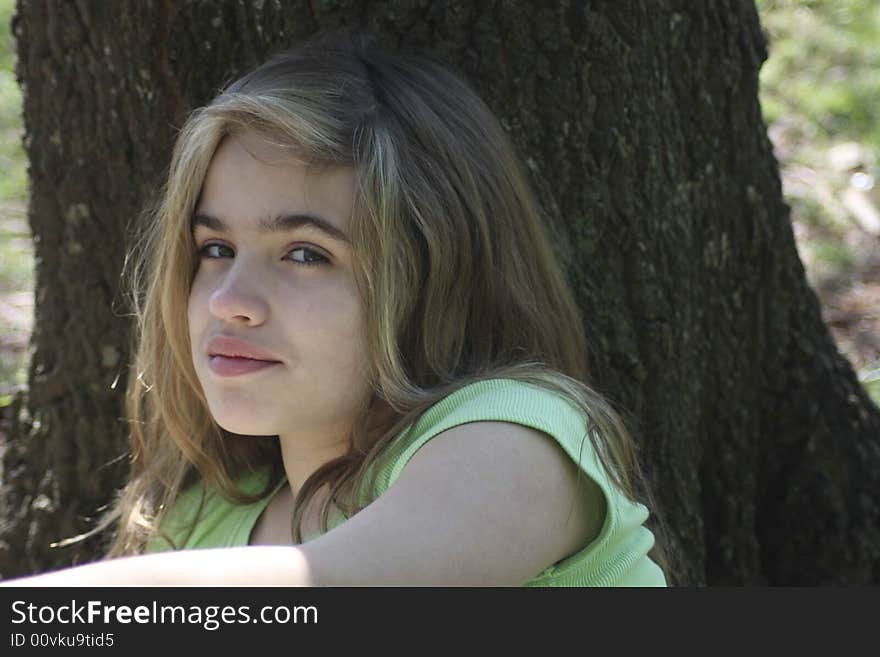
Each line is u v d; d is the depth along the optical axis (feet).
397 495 10.87
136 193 16.14
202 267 12.64
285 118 11.84
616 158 15.46
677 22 15.96
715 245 16.93
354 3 14.82
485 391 11.81
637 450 14.88
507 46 14.94
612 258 15.75
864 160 35.06
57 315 17.24
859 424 18.35
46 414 17.65
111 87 15.85
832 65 39.09
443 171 12.48
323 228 11.84
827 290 30.25
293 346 11.96
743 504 17.72
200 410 13.97
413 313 12.43
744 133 17.07
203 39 15.30
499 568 10.78
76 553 17.47
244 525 14.12
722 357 17.25
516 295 13.07
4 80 40.73
